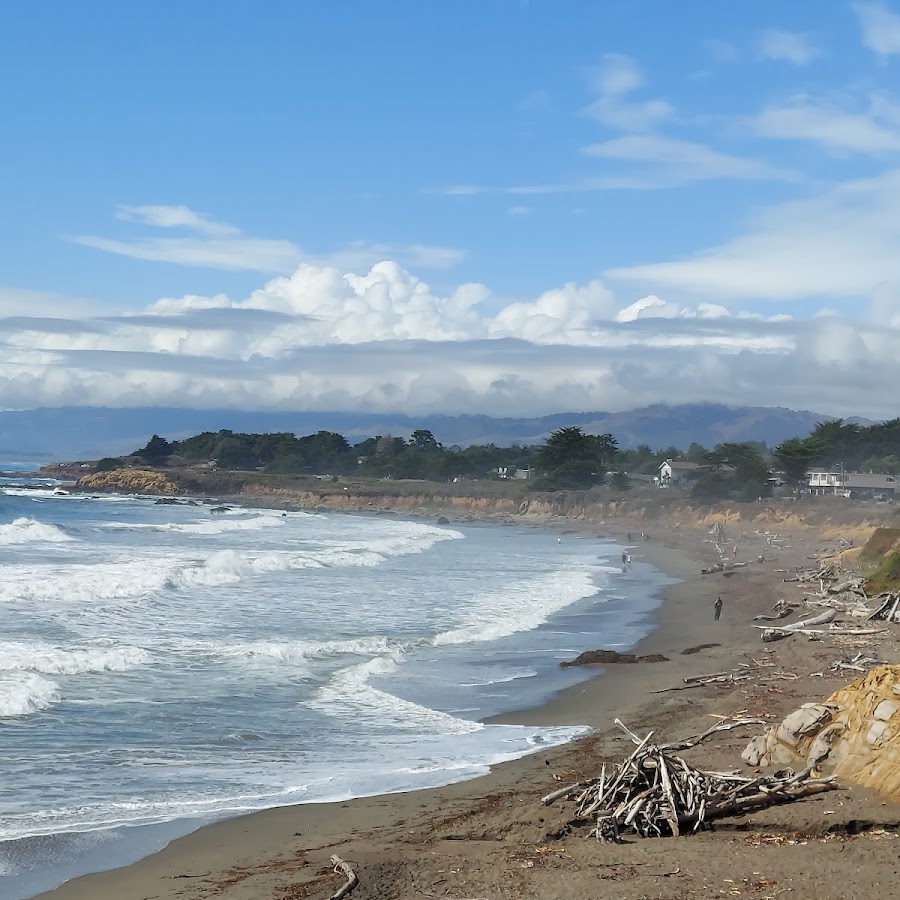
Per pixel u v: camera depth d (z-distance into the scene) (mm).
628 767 12180
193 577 37469
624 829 11445
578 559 62281
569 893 9352
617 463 171875
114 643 23766
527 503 128125
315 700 19734
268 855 11477
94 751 15594
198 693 19703
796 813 11320
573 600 39000
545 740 17391
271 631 27250
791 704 18688
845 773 12625
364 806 13383
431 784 14570
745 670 23203
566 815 12062
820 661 23516
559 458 139500
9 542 53406
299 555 49438
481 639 28484
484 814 12758
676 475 141750
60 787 13812
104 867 11117
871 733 12688
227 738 16703
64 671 20719
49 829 12234
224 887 10320
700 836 11078
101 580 33531
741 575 48625
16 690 18438
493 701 20641
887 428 134250
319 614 31094
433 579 44156
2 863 11133
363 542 66312
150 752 15711
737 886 9312
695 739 14867
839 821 11016
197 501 139875
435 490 139875
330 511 134500
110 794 13633
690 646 28281
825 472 113625
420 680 22438
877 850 10164
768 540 75125
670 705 19953
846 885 9219
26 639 23531
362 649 25344
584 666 24703
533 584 43875
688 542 79688
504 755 16312
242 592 35188
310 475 181625
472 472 177250
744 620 33250
